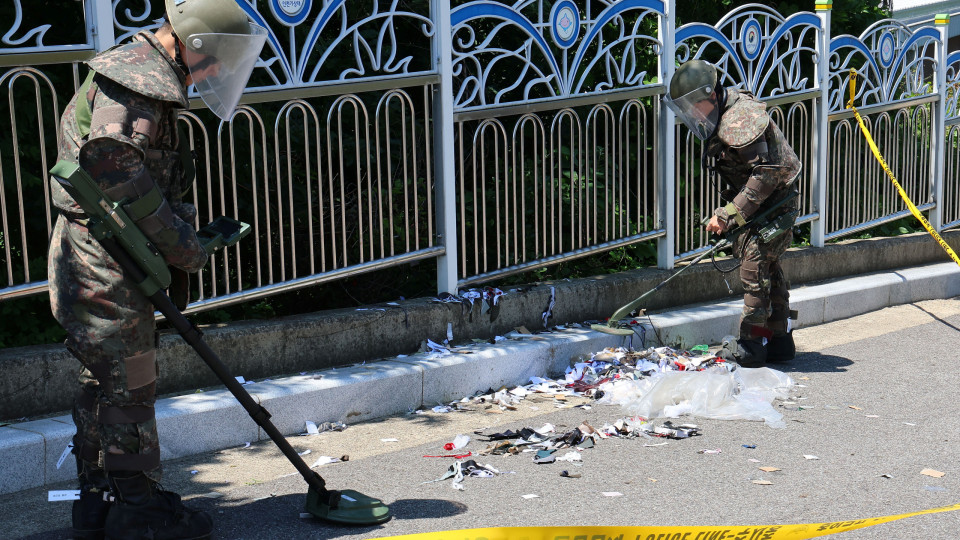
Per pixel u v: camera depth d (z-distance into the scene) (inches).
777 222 326.3
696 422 285.6
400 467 247.1
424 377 297.0
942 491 229.8
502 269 345.7
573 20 351.6
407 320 314.0
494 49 331.9
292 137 332.2
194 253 188.4
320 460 249.1
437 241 330.0
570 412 295.1
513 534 187.2
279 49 283.9
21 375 241.8
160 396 263.4
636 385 307.9
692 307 390.6
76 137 182.1
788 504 221.8
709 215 409.4
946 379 330.0
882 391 316.2
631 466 247.6
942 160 507.5
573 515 215.2
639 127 379.9
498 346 323.0
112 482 192.1
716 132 322.7
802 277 439.8
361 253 310.2
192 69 185.9
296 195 343.9
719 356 345.7
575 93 357.7
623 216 391.9
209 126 315.9
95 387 194.7
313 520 213.8
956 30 676.7
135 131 176.4
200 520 200.4
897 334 396.8
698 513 216.4
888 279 452.8
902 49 478.0
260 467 246.7
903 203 497.4
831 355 363.9
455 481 234.1
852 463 249.4
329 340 297.0
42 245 305.6
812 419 287.4
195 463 249.1
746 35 406.9
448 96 322.0
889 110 479.5
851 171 465.1
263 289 287.9
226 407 259.4
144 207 178.4
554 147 396.2
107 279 183.5
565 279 374.0
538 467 246.8
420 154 353.1
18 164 244.1
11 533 205.9
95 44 249.4
